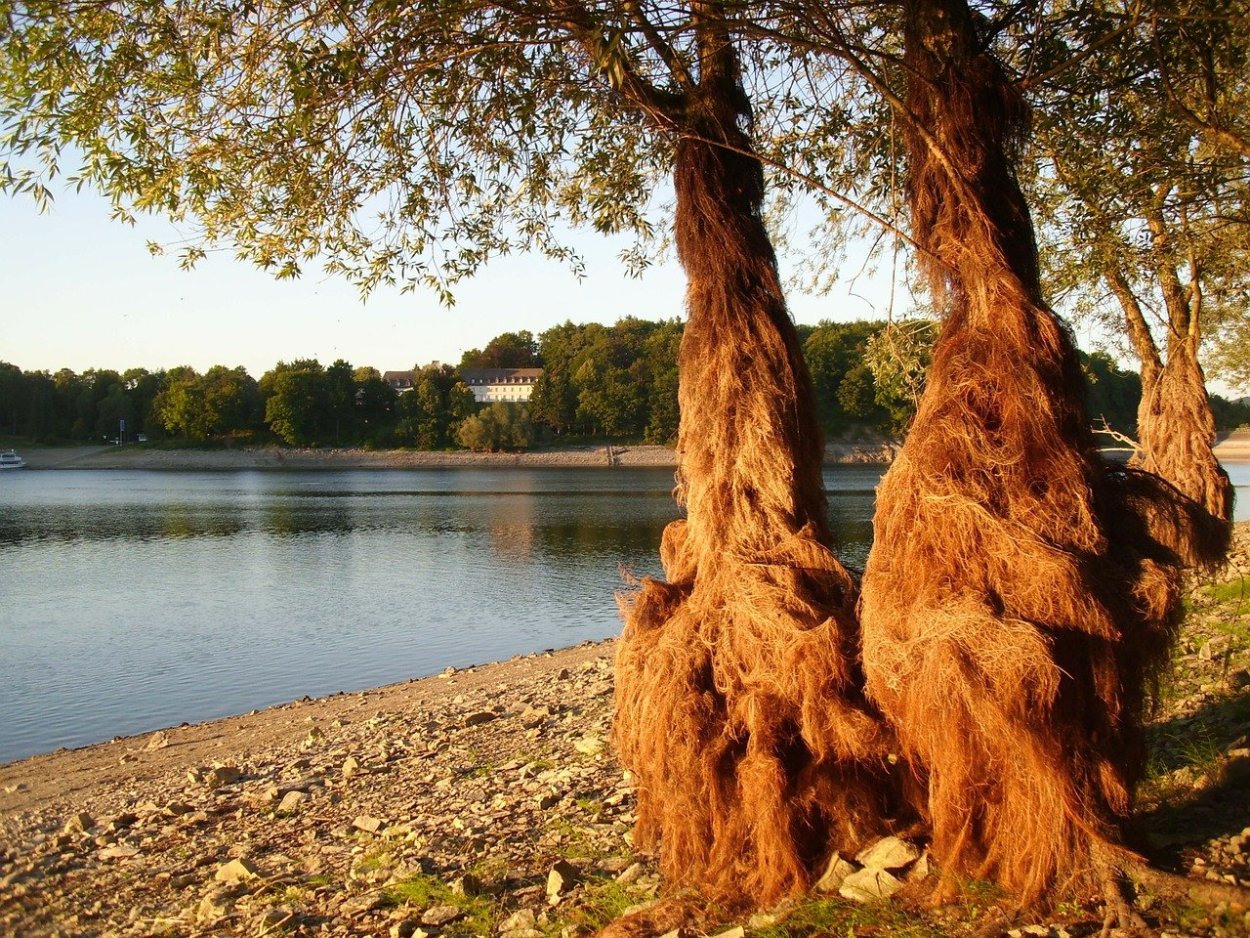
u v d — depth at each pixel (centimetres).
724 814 462
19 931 593
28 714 1591
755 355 502
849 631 459
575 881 530
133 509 6000
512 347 17788
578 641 2148
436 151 653
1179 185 831
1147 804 493
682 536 554
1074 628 387
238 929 546
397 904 548
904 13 505
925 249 451
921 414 439
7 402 13975
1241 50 705
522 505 6025
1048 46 647
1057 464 413
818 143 771
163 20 515
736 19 496
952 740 394
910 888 420
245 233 633
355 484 8731
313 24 517
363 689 1728
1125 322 1398
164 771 1108
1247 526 1986
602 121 719
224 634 2259
